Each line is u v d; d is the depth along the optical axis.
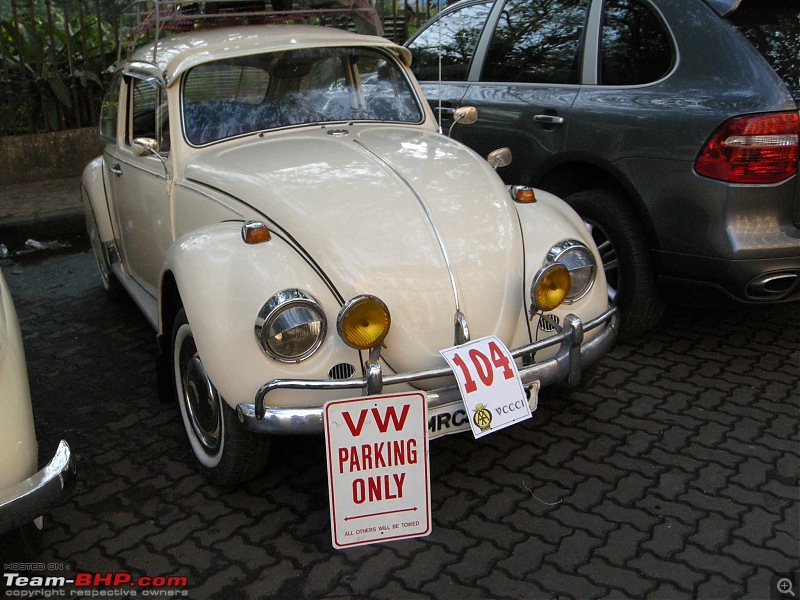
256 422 2.66
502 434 3.57
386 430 2.62
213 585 2.69
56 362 4.50
